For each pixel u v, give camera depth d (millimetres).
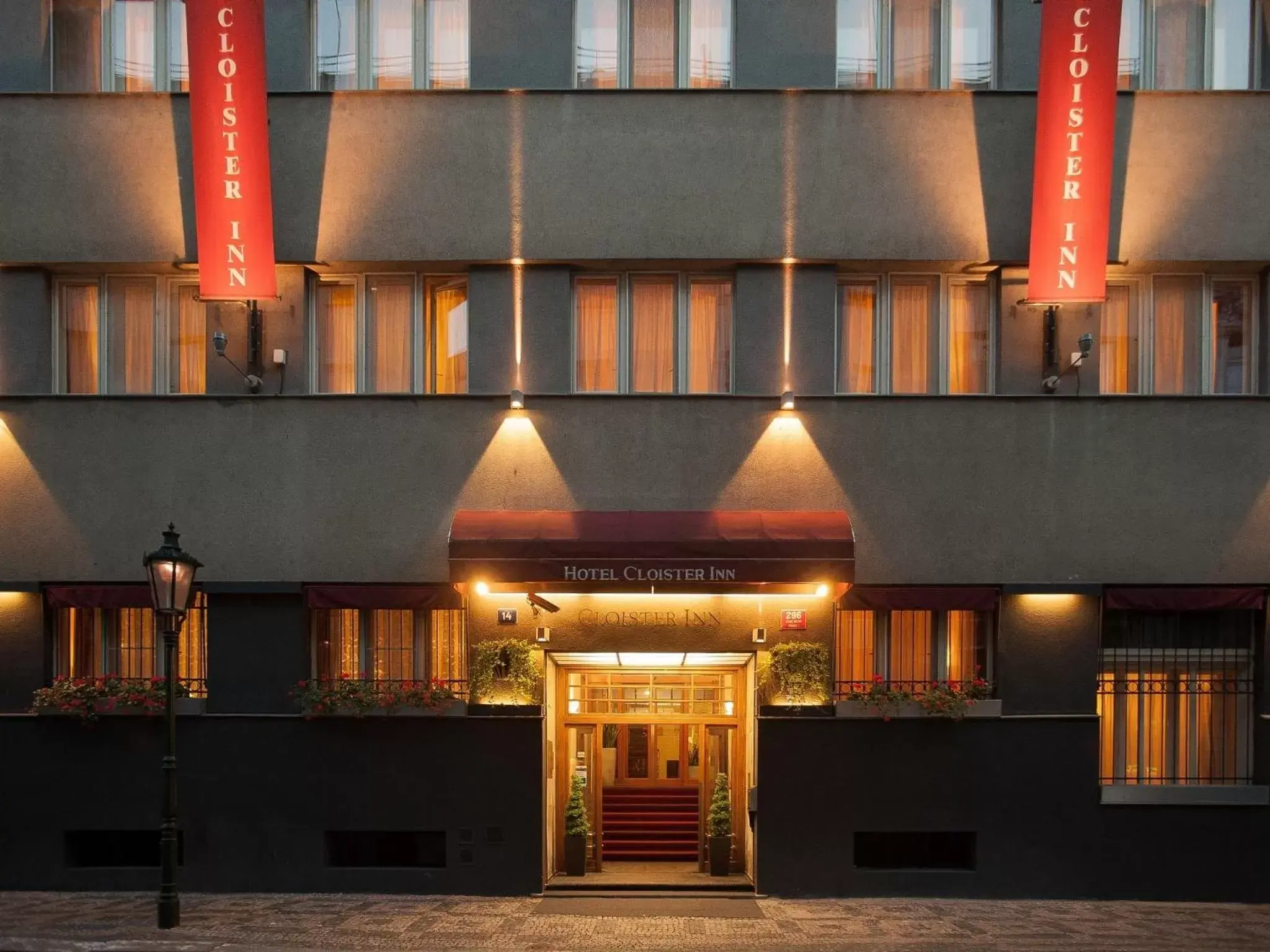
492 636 12289
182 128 12383
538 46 12391
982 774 12070
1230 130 12266
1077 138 11648
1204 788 12141
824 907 11586
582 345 12680
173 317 12789
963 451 12234
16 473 12359
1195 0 12656
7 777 12180
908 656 12523
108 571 12281
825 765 12070
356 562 12242
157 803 12141
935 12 12664
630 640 12320
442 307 12789
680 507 12242
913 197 12211
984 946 10133
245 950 9773
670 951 9977
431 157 12289
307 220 12289
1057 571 12172
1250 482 12227
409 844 12344
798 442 12250
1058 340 12258
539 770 12078
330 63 12719
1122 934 10625
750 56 12336
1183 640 12562
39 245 12359
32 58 12531
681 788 13391
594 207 12242
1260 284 12633
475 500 12266
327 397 12305
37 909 11211
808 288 12359
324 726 12148
